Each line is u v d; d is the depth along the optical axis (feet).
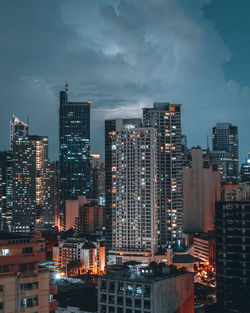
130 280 572.92
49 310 360.28
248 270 638.12
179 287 599.57
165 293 572.51
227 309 638.94
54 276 383.45
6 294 319.68
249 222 642.63
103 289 594.65
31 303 331.16
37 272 344.08
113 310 582.76
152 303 552.00
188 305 615.16
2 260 328.90
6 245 337.72
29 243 349.20
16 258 336.29
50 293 371.76
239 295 639.35
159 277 584.40
